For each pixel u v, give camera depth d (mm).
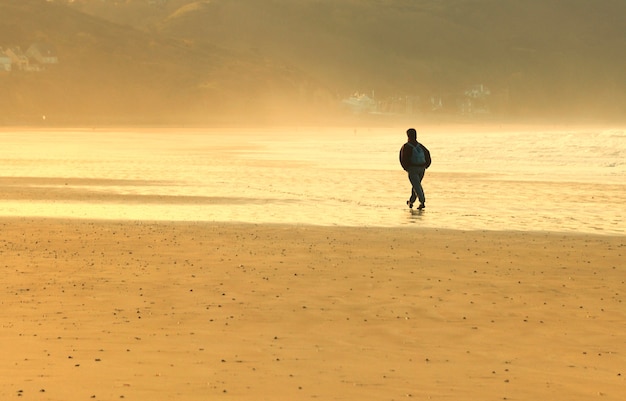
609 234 63188
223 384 24812
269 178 132125
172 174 141625
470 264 48188
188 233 61875
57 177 132500
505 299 38156
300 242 57219
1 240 57438
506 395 24078
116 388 24203
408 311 35562
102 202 89938
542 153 184500
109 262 48031
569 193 104438
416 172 83625
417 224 69688
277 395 23766
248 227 66312
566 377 26031
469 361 27875
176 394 23719
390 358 28172
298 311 35406
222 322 33312
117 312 34969
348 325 33000
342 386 24766
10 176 134500
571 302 37562
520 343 30391
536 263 48688
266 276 43625
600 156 175625
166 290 39719
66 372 25891
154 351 28719
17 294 38625
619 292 39906
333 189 110250
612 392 24516
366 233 62781
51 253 51500
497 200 95062
